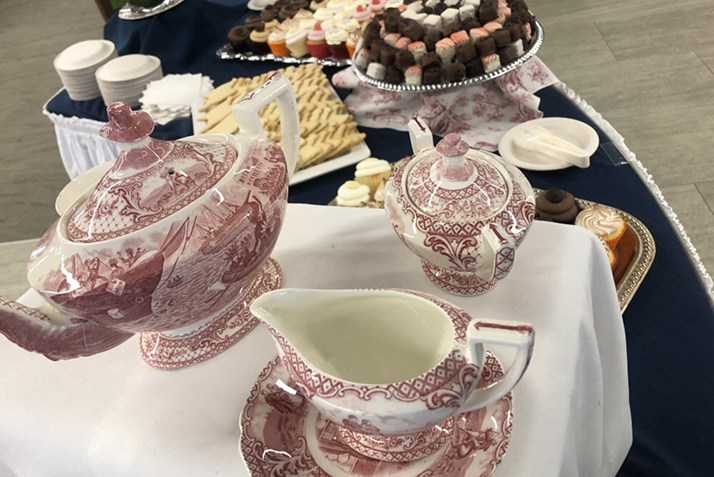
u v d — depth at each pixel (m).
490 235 0.49
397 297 0.46
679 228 0.92
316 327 0.46
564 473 0.49
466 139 1.17
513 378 0.39
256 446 0.46
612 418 0.68
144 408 0.53
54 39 3.64
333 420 0.42
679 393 0.75
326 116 1.21
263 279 0.62
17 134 2.84
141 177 0.47
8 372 0.59
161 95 1.43
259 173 0.51
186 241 0.45
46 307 0.47
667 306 0.81
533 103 1.15
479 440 0.45
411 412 0.39
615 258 0.85
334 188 1.10
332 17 1.53
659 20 2.52
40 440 0.54
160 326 0.51
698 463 0.73
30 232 2.23
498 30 1.13
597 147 1.05
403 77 1.17
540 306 0.55
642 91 2.18
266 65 1.57
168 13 1.70
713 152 1.88
